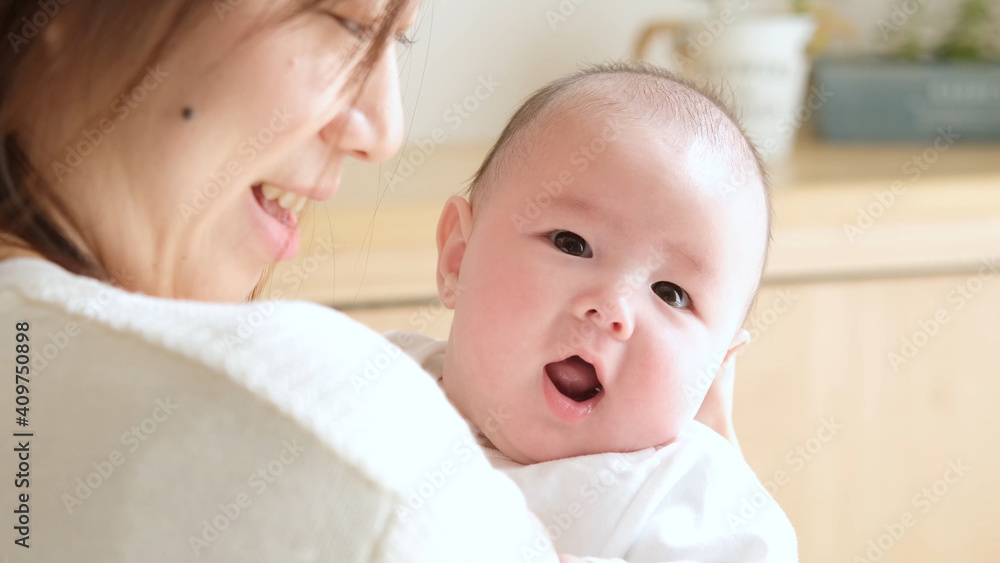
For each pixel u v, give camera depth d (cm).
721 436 94
